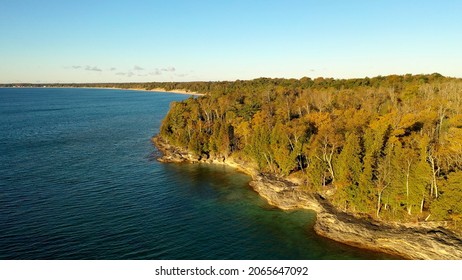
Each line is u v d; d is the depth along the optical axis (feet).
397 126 266.36
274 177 288.51
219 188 284.41
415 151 207.41
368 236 188.85
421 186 189.98
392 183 198.29
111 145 445.78
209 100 519.19
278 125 303.68
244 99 518.37
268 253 182.91
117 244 190.70
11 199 252.01
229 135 367.04
